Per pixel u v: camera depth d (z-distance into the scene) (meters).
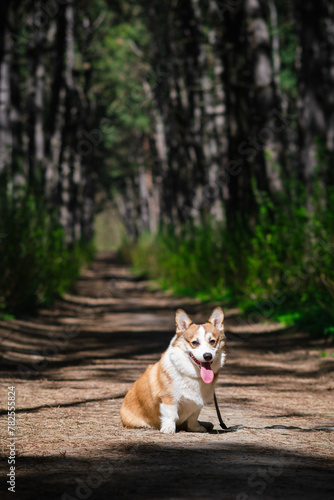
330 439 6.16
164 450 5.53
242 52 23.23
